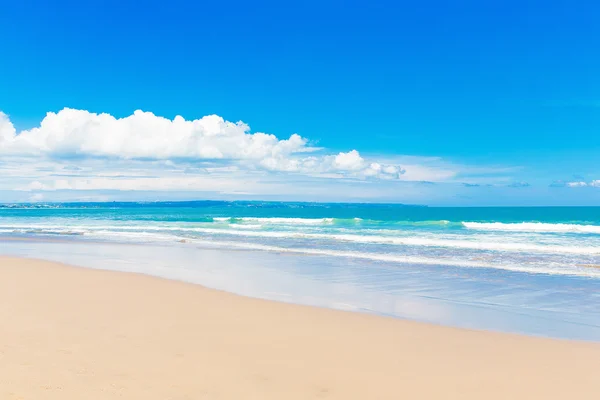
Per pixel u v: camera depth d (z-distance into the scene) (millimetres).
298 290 12188
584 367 6090
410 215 90688
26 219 68125
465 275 14750
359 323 8250
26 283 11789
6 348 6066
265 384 5219
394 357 6371
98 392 4727
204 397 4762
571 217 75938
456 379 5586
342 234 32438
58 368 5375
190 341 6797
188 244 25859
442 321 8922
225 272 15406
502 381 5547
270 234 32250
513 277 14461
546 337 7758
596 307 10211
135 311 8688
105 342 6547
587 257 19391
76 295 10188
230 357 6117
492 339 7402
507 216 82000
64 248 23938
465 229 37688
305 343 6918
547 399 5039
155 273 15141
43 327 7254
